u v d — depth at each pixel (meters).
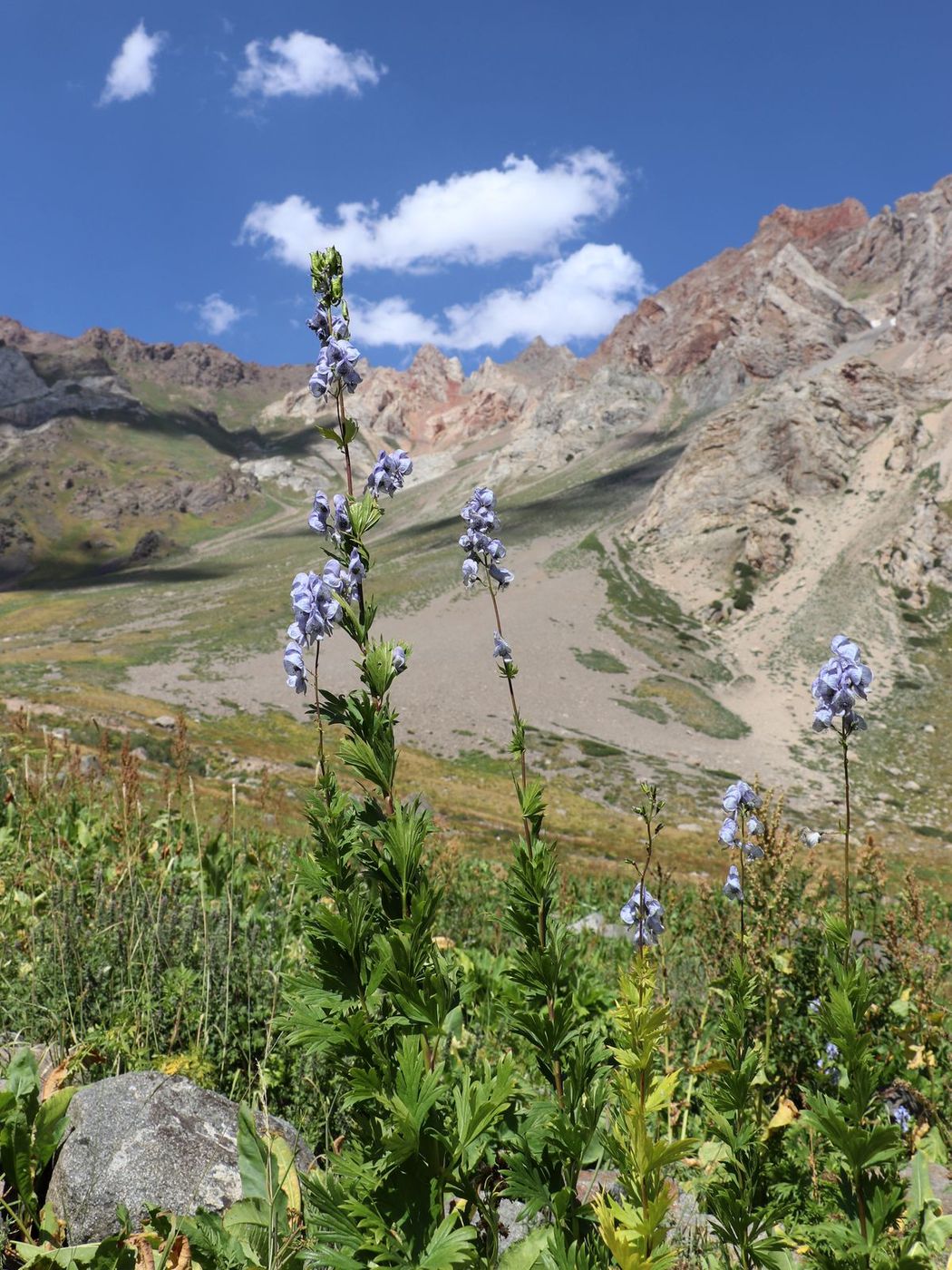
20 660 101.44
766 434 145.25
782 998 3.92
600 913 12.00
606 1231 1.22
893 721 90.19
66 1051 3.39
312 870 1.68
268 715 77.88
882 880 4.96
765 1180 2.24
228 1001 3.76
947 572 121.50
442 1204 1.46
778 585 123.94
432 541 180.50
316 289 1.96
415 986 1.56
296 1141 2.88
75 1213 2.52
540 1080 2.69
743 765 78.50
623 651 107.12
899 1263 1.74
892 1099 4.14
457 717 82.62
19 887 5.57
